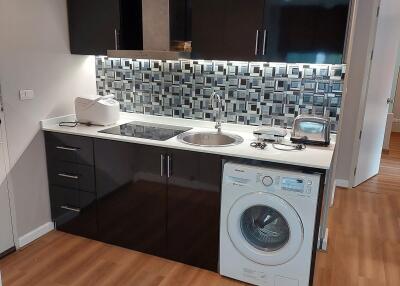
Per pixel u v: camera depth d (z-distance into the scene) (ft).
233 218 7.04
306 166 6.36
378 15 11.57
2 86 7.68
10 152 8.09
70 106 9.64
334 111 7.99
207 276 7.68
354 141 12.75
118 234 8.72
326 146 7.46
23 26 7.97
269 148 7.27
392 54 13.39
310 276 6.72
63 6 8.95
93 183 8.66
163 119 9.84
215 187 7.29
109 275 7.69
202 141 8.86
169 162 7.61
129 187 8.23
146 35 8.29
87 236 9.17
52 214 9.46
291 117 8.42
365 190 13.04
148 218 8.21
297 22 7.00
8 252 8.38
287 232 6.89
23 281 7.44
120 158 8.14
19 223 8.57
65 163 8.87
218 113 9.01
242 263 7.29
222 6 7.55
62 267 7.95
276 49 7.29
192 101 9.38
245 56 7.58
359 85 12.23
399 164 16.48
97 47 8.93
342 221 10.45
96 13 8.70
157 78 9.68
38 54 8.45
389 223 10.41
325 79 7.92
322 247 8.75
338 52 6.82
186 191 7.62
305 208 6.36
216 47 7.81
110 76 10.30
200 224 7.66
